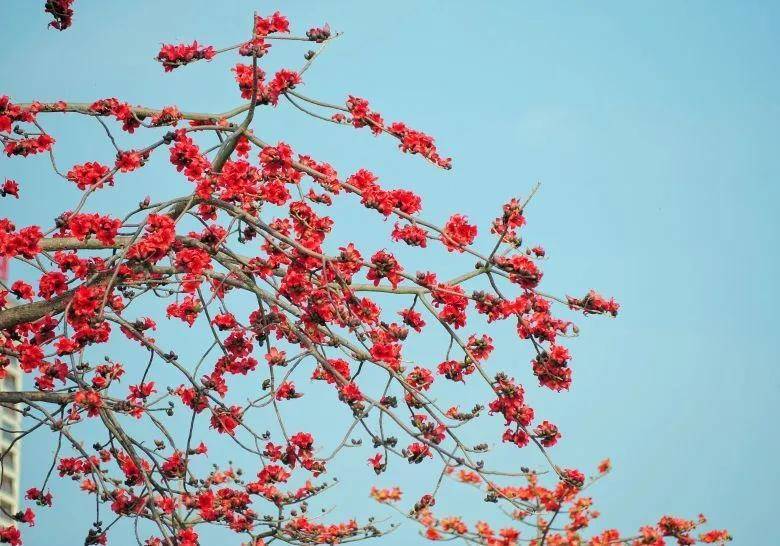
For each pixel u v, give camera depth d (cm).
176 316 922
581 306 838
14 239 841
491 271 834
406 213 854
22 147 922
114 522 948
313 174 882
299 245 841
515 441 843
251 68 897
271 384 892
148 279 865
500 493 800
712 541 802
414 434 802
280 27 895
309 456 913
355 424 838
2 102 920
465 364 861
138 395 932
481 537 771
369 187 875
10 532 976
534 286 827
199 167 864
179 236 867
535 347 842
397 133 895
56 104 936
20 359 827
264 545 914
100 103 925
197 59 898
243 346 913
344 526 935
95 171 880
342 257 836
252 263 904
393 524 933
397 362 857
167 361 890
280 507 919
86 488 1000
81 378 859
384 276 841
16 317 852
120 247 899
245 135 888
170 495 884
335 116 904
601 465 809
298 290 862
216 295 871
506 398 842
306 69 891
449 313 846
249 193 883
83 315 826
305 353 862
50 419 874
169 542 849
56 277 843
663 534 806
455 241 827
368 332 874
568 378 843
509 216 824
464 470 827
